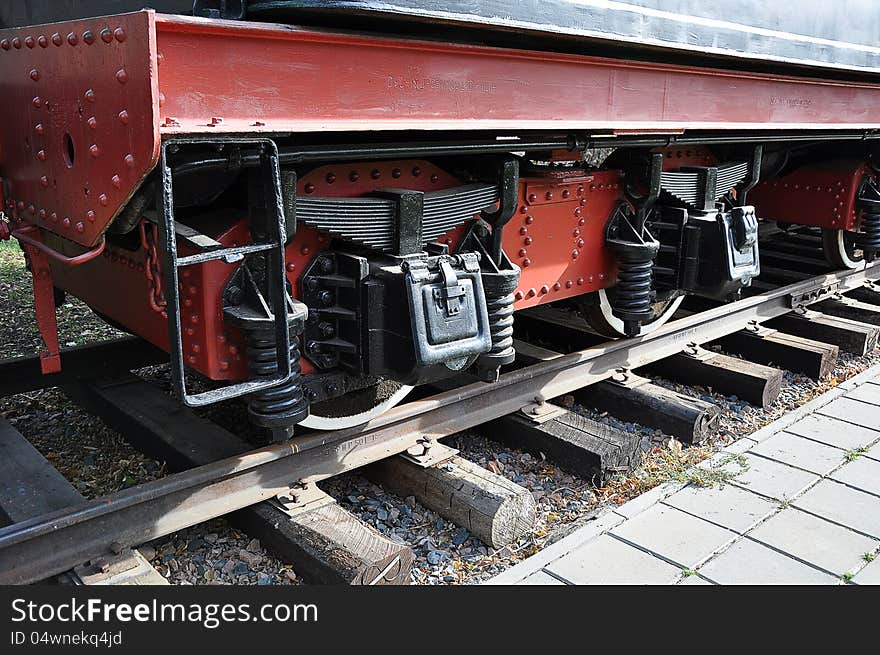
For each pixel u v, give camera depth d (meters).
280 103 2.38
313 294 3.02
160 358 4.36
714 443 4.20
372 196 3.04
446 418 3.64
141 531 2.72
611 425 4.28
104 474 3.61
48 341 3.31
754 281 6.71
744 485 3.66
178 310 2.26
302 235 2.96
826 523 3.34
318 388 3.07
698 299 6.16
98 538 2.64
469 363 3.13
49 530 2.49
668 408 4.19
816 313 5.93
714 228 4.44
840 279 6.46
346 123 2.52
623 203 4.36
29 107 2.73
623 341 4.49
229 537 3.10
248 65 2.30
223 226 2.73
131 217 2.50
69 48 2.40
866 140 6.04
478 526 3.17
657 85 3.64
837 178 6.21
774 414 4.60
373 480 3.60
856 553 3.13
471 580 2.97
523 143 3.36
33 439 3.97
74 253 3.04
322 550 2.76
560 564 3.01
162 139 2.13
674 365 4.98
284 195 2.61
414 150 2.93
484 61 2.88
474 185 3.37
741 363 4.84
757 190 6.73
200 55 2.20
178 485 2.76
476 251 3.48
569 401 4.48
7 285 7.19
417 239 3.04
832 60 4.46
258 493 3.00
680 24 3.37
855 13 4.55
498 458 3.88
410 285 2.86
